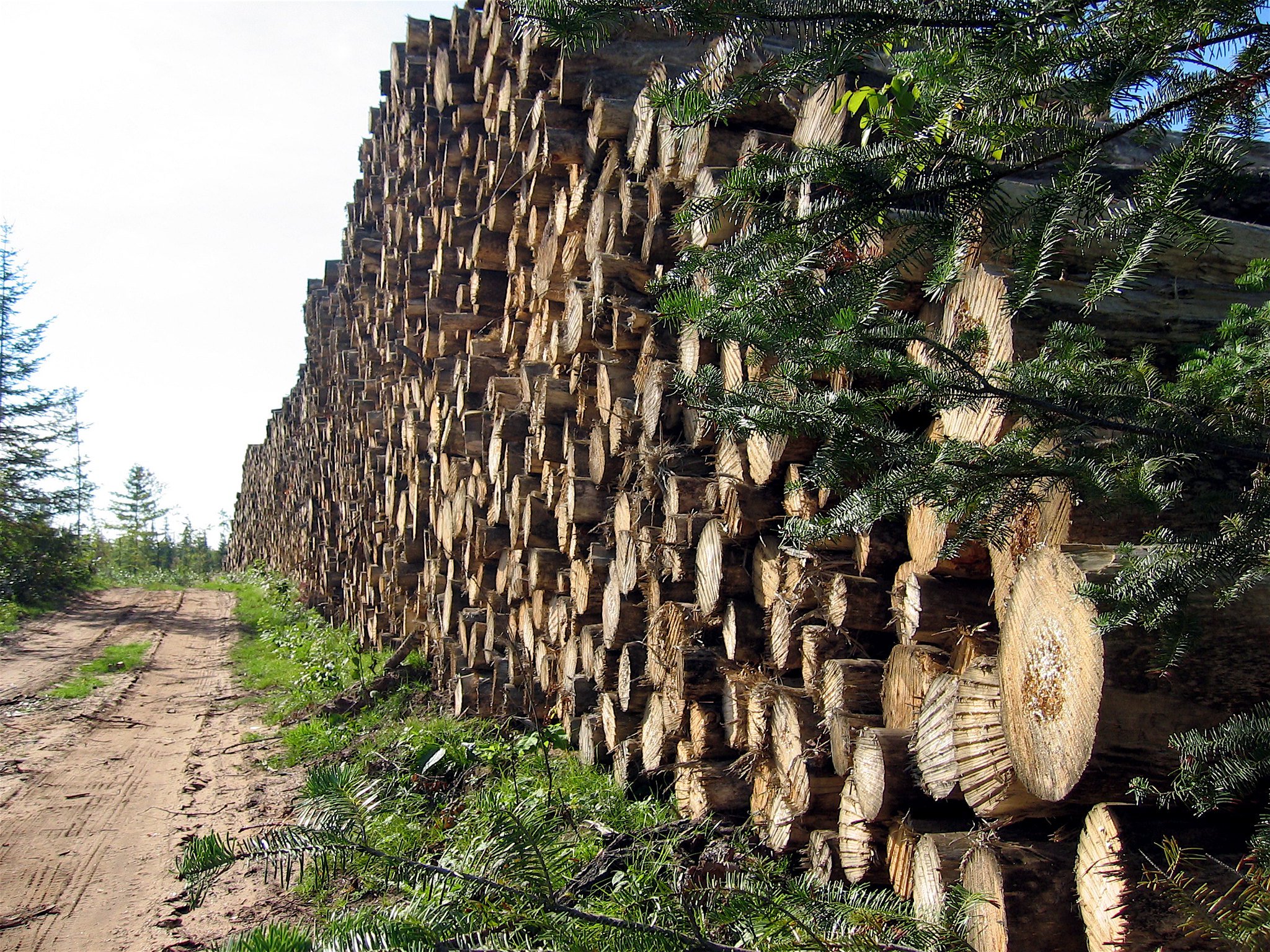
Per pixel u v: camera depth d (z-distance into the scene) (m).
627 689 4.38
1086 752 1.70
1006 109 1.30
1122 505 1.51
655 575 4.04
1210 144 1.23
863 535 2.79
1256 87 1.19
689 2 1.32
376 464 11.64
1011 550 2.14
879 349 1.54
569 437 5.16
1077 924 1.90
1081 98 1.22
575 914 1.63
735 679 3.40
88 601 21.73
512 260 6.44
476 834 1.78
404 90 9.90
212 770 6.54
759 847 3.29
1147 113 1.25
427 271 9.36
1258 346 1.75
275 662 11.98
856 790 2.63
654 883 2.31
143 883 4.37
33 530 21.91
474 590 7.19
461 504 7.45
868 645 2.95
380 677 8.84
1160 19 1.15
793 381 1.63
